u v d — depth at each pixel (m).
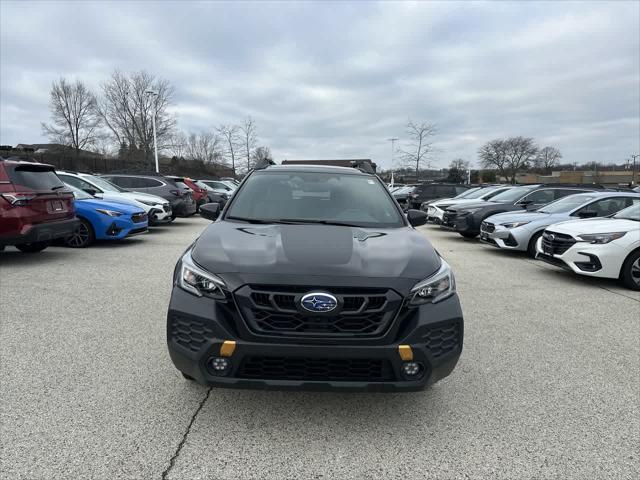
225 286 2.59
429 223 16.84
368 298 2.55
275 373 2.54
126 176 14.98
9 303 5.16
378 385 2.55
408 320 2.61
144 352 3.83
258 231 3.27
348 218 3.75
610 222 7.05
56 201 7.34
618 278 6.65
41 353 3.76
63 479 2.23
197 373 2.61
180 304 2.67
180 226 14.90
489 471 2.39
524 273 7.77
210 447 2.54
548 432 2.78
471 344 4.26
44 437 2.57
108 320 4.64
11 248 9.05
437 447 2.60
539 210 9.89
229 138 44.19
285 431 2.72
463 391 3.29
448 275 2.88
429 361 2.60
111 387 3.20
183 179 18.47
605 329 4.80
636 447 2.63
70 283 6.15
